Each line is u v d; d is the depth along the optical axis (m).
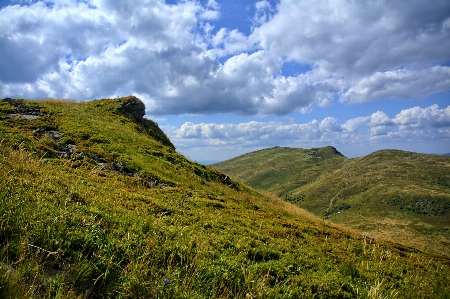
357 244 17.89
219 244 10.85
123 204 12.45
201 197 20.17
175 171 26.83
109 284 6.43
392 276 13.07
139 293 6.37
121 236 8.52
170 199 16.47
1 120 25.70
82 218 8.38
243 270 8.70
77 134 25.89
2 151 13.66
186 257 8.66
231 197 24.45
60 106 36.06
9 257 6.25
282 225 18.22
